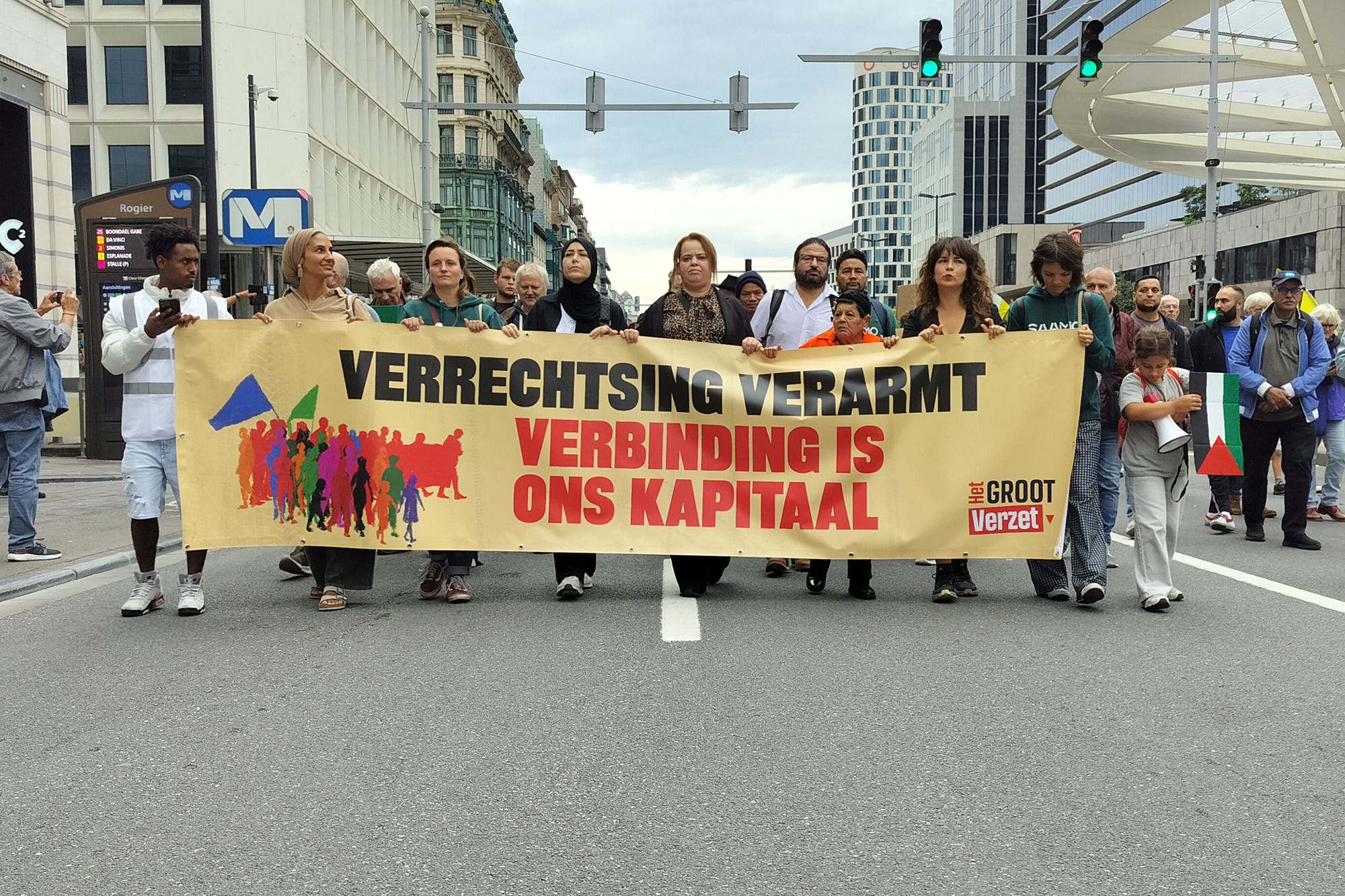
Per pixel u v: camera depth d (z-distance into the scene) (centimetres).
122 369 640
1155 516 646
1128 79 5394
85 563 808
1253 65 5147
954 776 376
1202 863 310
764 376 686
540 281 848
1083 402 662
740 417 685
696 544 682
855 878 302
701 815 345
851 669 508
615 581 747
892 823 338
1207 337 1091
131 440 643
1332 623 608
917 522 673
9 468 814
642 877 302
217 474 648
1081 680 493
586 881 301
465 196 7594
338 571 657
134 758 397
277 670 512
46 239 2125
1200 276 2844
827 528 679
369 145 4662
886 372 678
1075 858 314
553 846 322
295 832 332
